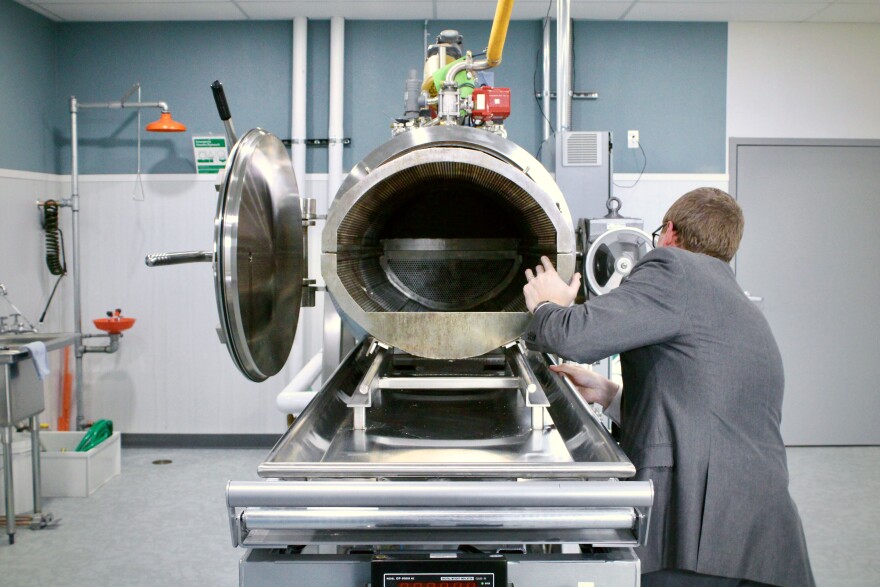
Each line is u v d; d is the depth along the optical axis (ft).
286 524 3.33
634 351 4.62
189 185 14.19
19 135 12.93
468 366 5.97
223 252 4.12
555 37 13.96
